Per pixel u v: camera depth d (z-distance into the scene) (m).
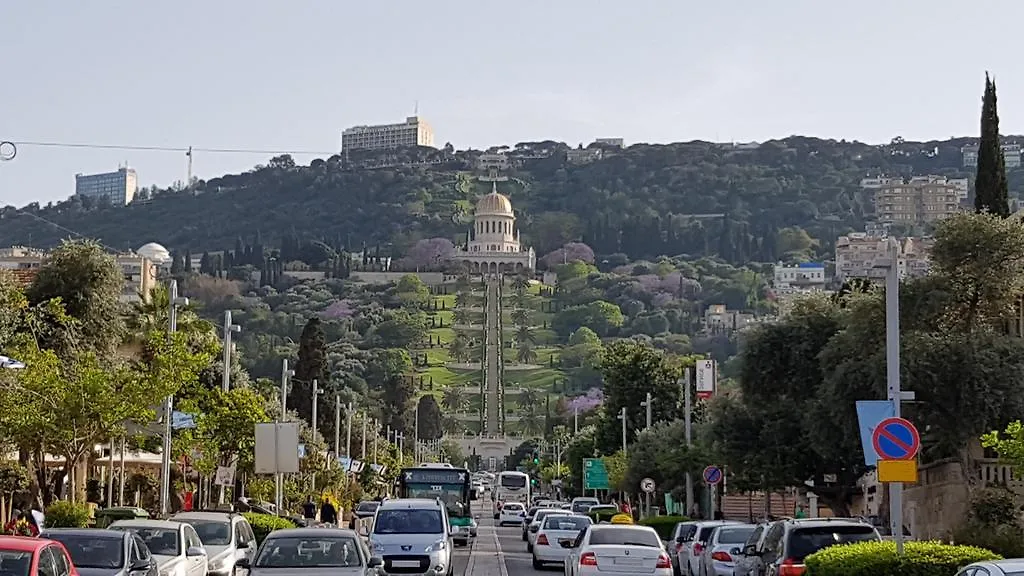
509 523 92.06
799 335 51.53
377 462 121.69
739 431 52.12
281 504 59.38
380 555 32.19
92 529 23.59
